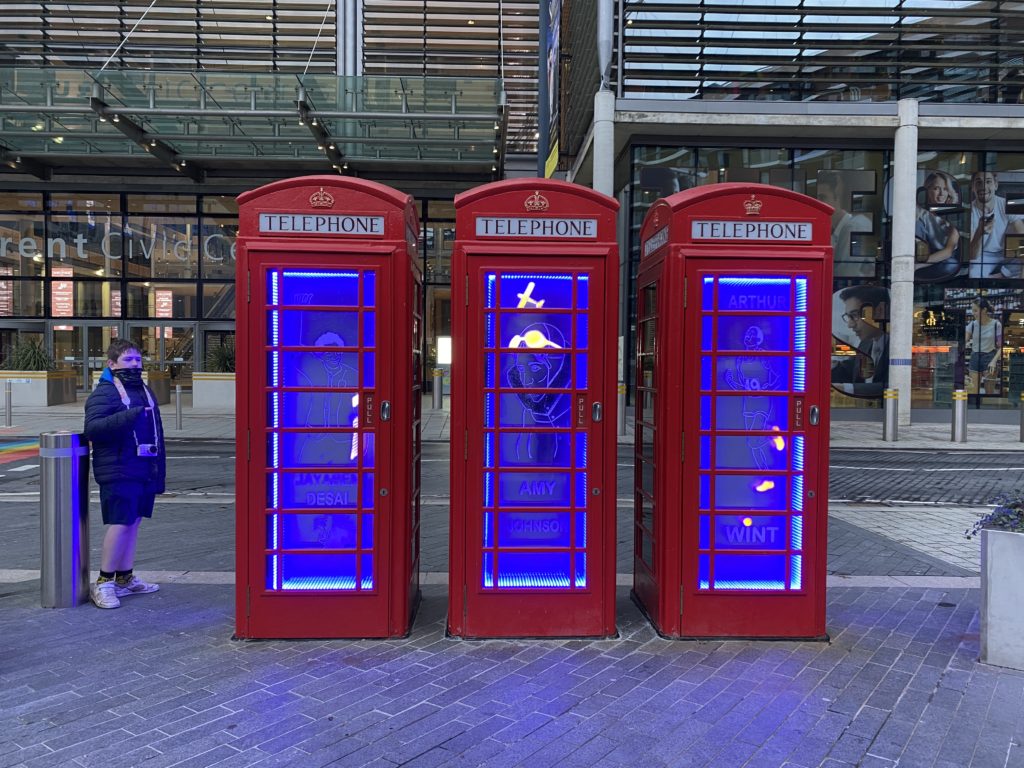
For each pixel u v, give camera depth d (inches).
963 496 361.1
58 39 810.8
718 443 170.2
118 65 816.9
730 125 654.5
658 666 155.0
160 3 812.6
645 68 691.4
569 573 170.4
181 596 200.8
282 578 167.9
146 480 197.6
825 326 168.9
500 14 842.8
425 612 189.8
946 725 130.1
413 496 181.8
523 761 117.0
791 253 167.3
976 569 234.1
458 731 126.3
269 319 164.9
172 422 649.0
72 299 874.1
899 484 393.7
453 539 168.6
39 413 703.1
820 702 138.8
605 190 639.8
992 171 721.0
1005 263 725.3
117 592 200.1
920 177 719.7
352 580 169.0
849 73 695.7
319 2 833.5
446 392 879.7
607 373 167.9
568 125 807.1
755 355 169.5
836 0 674.2
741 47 668.1
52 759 116.4
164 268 877.2
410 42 860.0
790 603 171.0
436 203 886.4
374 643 167.0
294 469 166.7
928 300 727.7
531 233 165.9
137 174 839.1
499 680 147.2
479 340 165.8
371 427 167.8
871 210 707.4
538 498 169.2
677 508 169.8
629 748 121.5
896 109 655.1
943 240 723.4
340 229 165.5
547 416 168.4
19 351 787.4
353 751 119.4
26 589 207.2
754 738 125.2
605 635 171.0
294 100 641.6
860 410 713.0
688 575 169.9
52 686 143.4
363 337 166.7
